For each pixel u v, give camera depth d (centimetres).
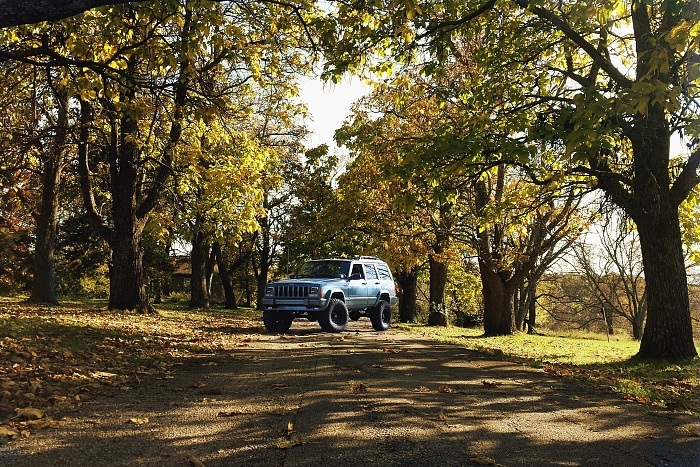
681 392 759
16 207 2683
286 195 3688
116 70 884
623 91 823
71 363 766
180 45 899
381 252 2459
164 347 1056
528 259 1967
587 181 1200
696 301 4259
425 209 2047
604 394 687
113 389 646
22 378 634
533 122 1160
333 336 1485
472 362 993
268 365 887
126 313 1791
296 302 1536
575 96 863
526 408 582
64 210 3591
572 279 4862
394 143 1823
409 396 630
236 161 1844
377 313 1806
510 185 1955
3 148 1598
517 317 3291
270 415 527
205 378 748
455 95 1574
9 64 1112
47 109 1548
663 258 1107
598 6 934
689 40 857
